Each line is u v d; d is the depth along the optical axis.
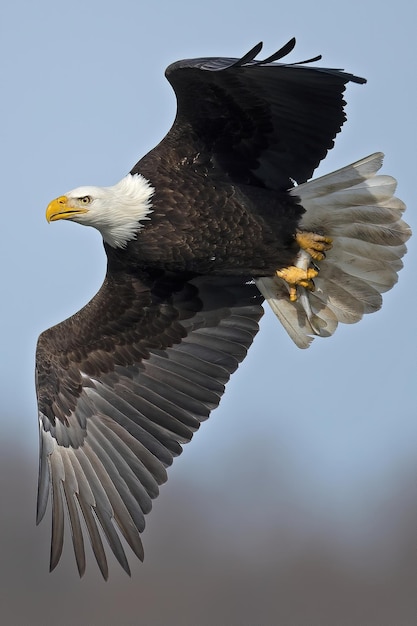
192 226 15.12
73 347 16.25
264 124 14.92
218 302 16.12
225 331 16.09
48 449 15.98
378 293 15.55
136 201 15.15
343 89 14.53
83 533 15.77
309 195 15.09
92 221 15.21
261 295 16.08
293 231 15.22
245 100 14.77
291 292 15.68
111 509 15.56
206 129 15.02
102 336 16.23
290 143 15.01
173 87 14.73
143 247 15.26
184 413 15.98
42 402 16.19
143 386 16.11
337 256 15.43
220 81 14.59
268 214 15.12
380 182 15.00
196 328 16.16
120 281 16.03
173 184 15.12
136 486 15.66
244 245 15.22
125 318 16.20
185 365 16.08
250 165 15.15
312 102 14.67
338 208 15.12
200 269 15.43
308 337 15.87
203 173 15.12
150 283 16.05
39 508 15.68
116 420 16.02
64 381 16.22
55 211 15.18
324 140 14.94
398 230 15.14
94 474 15.77
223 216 15.11
